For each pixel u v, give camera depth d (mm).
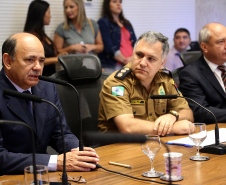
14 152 1927
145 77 2428
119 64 4980
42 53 1954
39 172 1344
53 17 5020
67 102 2564
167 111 2660
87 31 4715
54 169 1697
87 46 4672
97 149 2045
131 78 2512
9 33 4754
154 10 6129
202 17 6699
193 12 6609
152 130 2307
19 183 1305
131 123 2348
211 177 1543
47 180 1362
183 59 3455
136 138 1192
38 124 2016
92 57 2725
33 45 1914
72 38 4629
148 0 6035
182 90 3203
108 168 1703
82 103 2633
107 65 4949
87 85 2684
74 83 2629
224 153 1894
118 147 2084
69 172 1670
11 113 1912
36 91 2094
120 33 4977
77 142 2133
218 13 6820
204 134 1817
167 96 2027
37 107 2039
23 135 1932
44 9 4195
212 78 3158
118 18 5051
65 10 4625
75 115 2588
